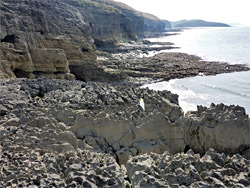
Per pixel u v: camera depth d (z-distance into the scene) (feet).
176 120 63.46
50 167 34.35
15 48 131.64
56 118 59.06
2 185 31.09
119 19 386.32
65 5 193.06
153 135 57.41
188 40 563.48
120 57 268.00
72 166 34.71
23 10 145.38
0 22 128.47
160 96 76.54
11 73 124.57
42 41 150.41
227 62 246.68
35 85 88.79
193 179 33.58
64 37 161.99
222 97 139.23
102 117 57.16
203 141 58.44
